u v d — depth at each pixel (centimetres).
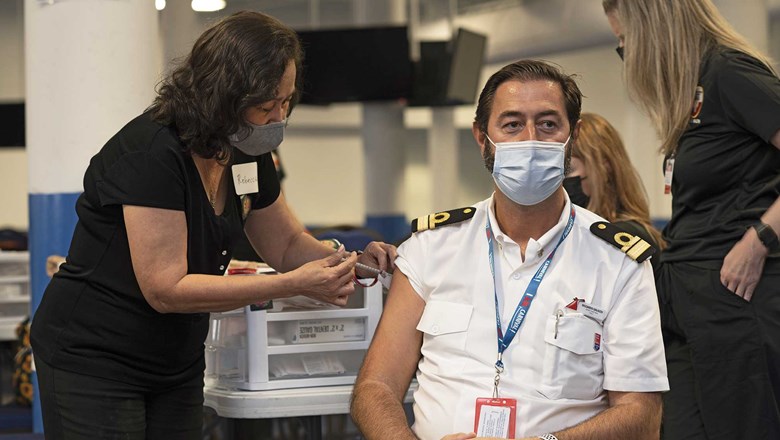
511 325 188
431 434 188
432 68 817
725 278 227
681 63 236
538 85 187
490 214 197
